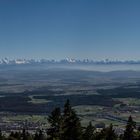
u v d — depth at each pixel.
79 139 48.72
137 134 58.78
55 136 47.75
